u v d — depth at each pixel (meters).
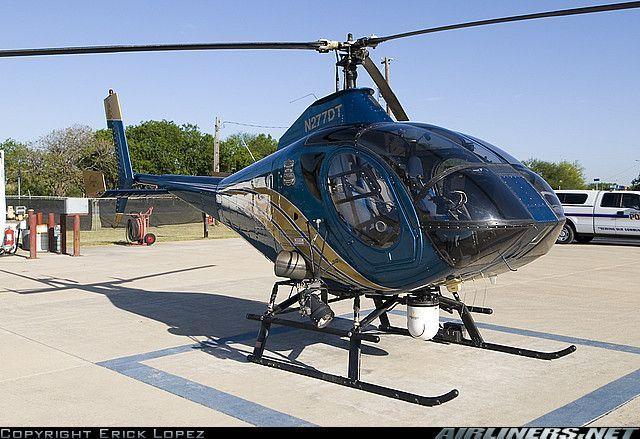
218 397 5.54
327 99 6.79
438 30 6.19
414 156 5.55
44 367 6.47
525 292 11.17
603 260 16.44
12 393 5.64
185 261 16.34
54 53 6.48
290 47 6.57
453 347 7.31
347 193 5.95
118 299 10.63
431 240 5.30
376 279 5.94
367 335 5.95
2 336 7.86
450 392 5.43
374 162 5.70
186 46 6.47
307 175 6.41
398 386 5.86
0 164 17.59
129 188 11.16
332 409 5.23
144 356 6.93
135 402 5.41
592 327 8.34
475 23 5.95
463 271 5.42
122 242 22.08
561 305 9.92
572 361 6.69
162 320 8.91
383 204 5.61
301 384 5.91
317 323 6.00
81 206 17.84
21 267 15.05
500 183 5.42
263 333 6.85
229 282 12.66
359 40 6.67
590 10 5.25
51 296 10.91
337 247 6.16
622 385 5.84
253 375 6.22
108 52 6.50
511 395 5.57
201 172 58.03
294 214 6.63
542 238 5.52
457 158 5.50
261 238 7.41
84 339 7.72
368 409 5.22
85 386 5.85
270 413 5.13
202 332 8.16
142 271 14.35
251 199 7.35
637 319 8.86
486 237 5.15
